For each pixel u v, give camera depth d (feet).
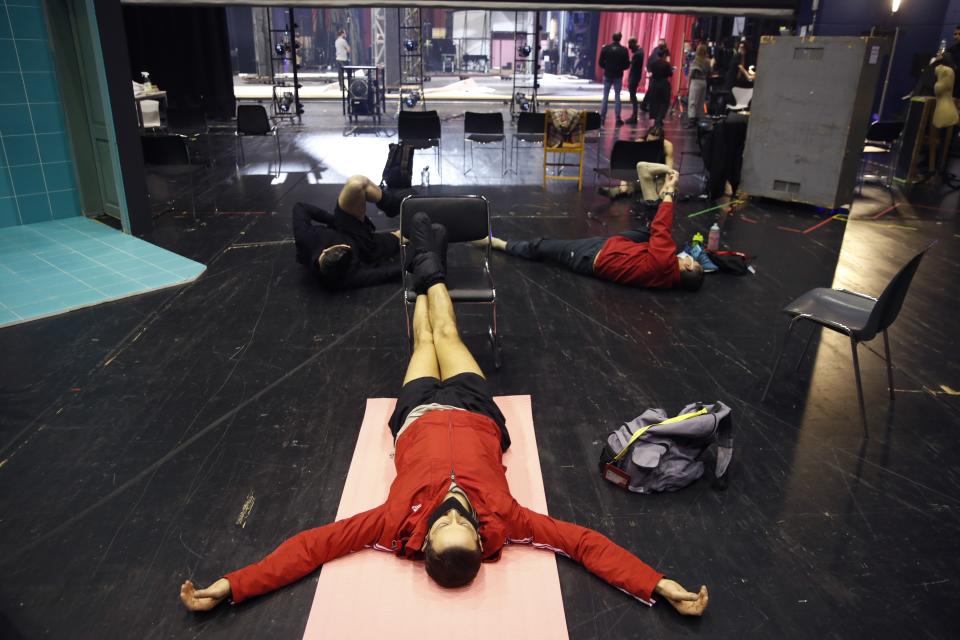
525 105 46.16
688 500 10.08
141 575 8.59
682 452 10.36
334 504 9.87
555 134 27.76
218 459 10.81
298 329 15.33
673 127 46.19
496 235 22.26
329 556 8.55
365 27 85.15
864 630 7.95
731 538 9.34
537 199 26.99
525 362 14.01
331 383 13.08
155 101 34.55
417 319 12.38
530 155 36.06
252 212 24.58
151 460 10.77
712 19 52.13
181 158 23.12
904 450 11.27
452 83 74.74
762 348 14.71
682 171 32.78
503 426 10.62
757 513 9.82
